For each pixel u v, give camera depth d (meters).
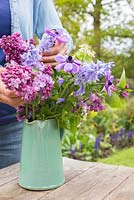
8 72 0.85
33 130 0.99
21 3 1.30
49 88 0.89
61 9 6.67
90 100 0.95
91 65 0.90
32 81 0.86
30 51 0.90
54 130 1.00
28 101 0.91
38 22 1.39
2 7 1.25
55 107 0.98
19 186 1.04
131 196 0.97
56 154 1.02
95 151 3.55
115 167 1.20
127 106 4.60
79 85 0.92
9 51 0.92
